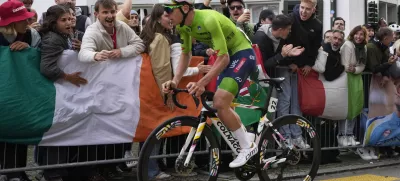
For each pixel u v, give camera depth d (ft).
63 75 14.15
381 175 17.22
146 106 15.35
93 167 15.61
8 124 13.53
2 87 13.46
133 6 38.47
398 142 20.06
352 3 41.73
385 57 19.61
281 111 17.63
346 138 19.29
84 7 36.52
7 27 13.69
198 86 11.92
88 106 14.47
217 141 13.29
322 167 18.10
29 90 13.80
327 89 18.16
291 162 14.46
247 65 12.75
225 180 15.71
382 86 19.67
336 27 20.98
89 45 14.42
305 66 17.70
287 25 16.46
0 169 13.55
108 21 14.70
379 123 19.65
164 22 15.56
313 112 18.04
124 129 15.01
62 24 14.34
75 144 14.43
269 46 17.10
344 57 18.45
